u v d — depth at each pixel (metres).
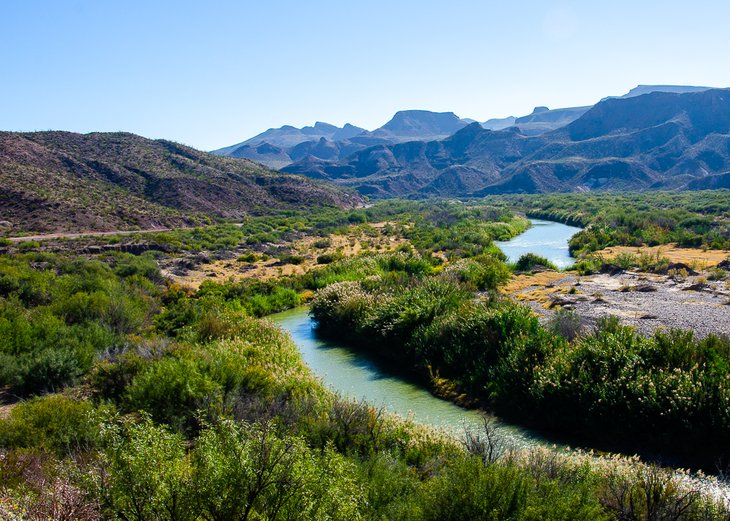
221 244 56.47
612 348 15.02
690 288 28.42
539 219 102.88
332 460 6.79
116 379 14.95
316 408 13.04
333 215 96.31
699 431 12.02
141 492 5.77
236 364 15.63
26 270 31.42
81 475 6.06
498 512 6.79
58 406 11.78
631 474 9.43
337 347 24.02
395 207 127.19
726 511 8.36
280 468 6.20
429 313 21.62
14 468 8.43
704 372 13.17
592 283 32.22
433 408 16.53
